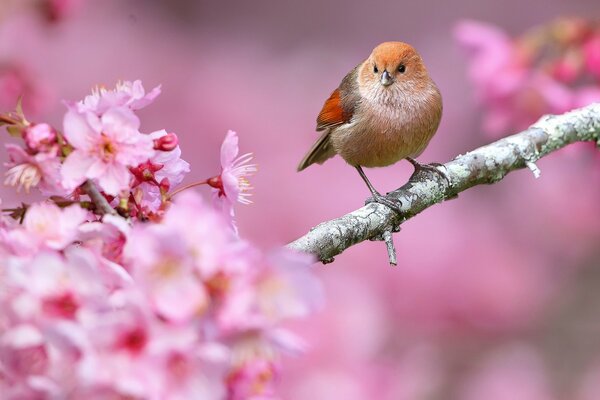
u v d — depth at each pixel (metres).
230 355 4.97
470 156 9.35
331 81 18.72
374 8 22.12
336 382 9.67
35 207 5.50
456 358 14.16
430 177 9.07
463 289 14.33
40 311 4.97
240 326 4.88
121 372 4.83
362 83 11.12
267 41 21.33
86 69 17.83
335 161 15.35
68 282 5.02
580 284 15.55
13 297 5.07
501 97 11.96
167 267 4.94
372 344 10.38
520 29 21.81
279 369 5.22
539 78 11.73
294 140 16.70
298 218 14.74
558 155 15.08
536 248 15.82
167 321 4.89
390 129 10.97
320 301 5.03
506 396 13.82
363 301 10.18
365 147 11.20
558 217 15.97
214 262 4.94
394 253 8.41
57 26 13.15
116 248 5.40
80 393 4.88
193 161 17.19
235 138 6.54
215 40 20.44
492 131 12.18
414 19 21.97
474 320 14.31
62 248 5.44
